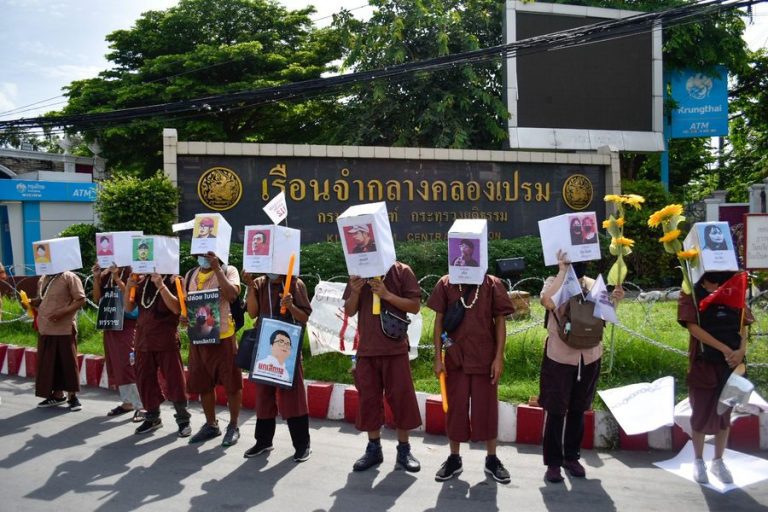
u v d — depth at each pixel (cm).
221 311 593
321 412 697
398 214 1441
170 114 2369
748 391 467
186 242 1325
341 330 795
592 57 1692
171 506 463
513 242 1391
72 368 725
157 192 1288
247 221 1367
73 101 2434
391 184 1436
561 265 487
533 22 1659
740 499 469
